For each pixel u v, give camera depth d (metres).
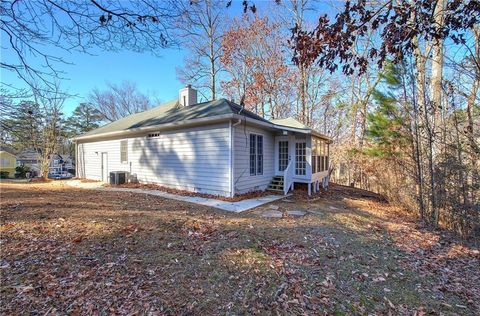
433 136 7.11
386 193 9.91
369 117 10.03
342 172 19.58
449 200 6.50
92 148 15.20
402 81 8.07
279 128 10.34
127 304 2.69
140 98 32.41
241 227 5.46
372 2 5.41
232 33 20.94
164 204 7.48
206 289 3.05
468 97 6.11
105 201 7.45
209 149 9.45
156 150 11.38
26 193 8.45
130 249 3.97
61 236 4.31
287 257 4.07
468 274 4.08
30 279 3.00
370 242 5.16
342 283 3.41
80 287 2.92
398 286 3.48
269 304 2.85
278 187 10.93
